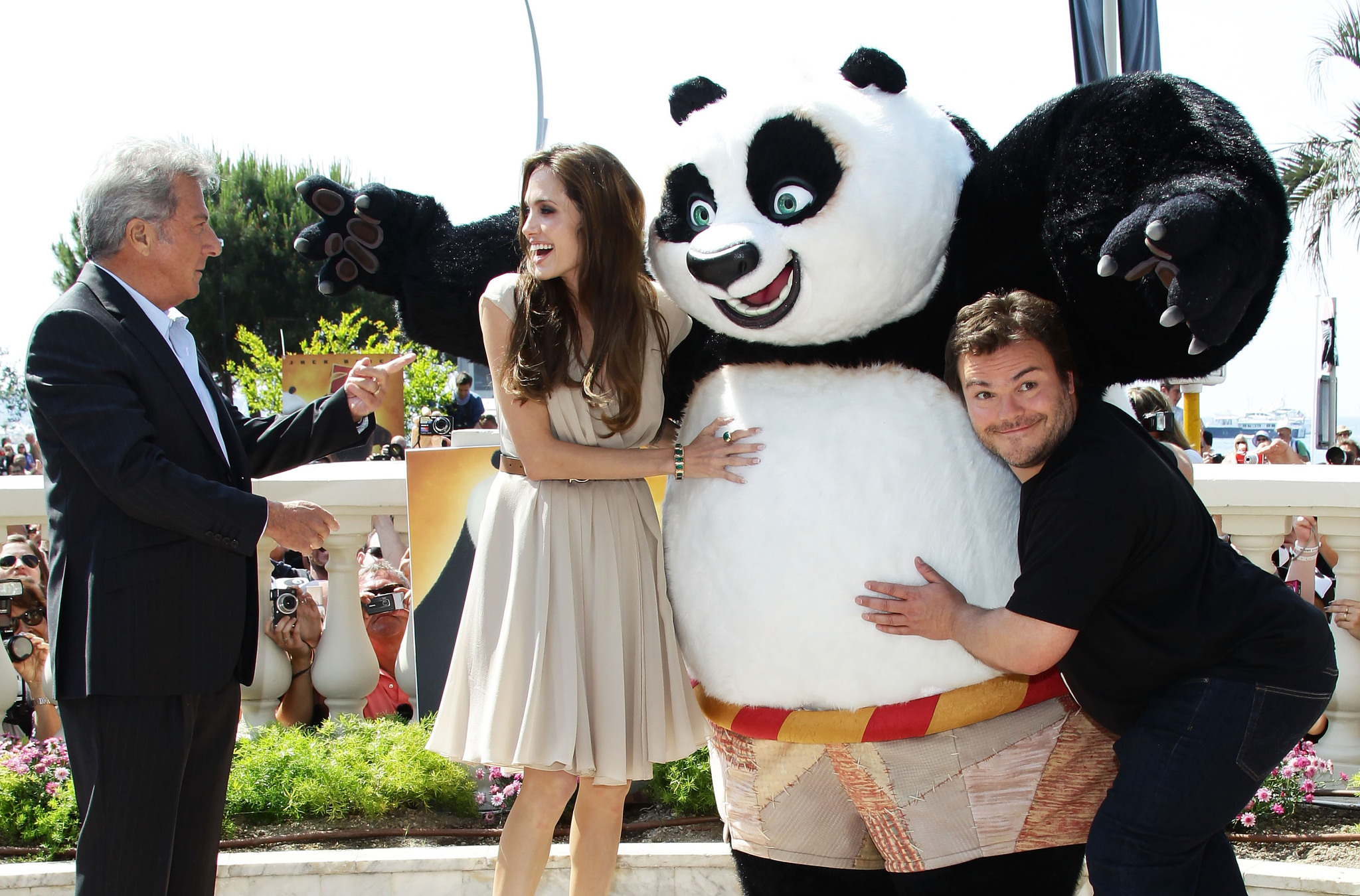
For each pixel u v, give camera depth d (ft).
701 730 9.32
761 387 8.75
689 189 8.57
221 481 8.93
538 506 8.89
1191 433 31.91
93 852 8.25
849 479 8.10
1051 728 8.02
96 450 7.96
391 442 25.82
